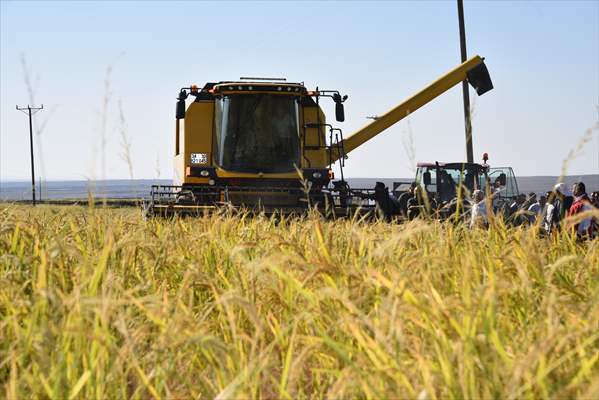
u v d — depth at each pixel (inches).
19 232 332.2
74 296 217.8
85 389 206.7
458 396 176.1
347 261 298.2
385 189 1057.5
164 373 206.5
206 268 326.6
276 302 261.3
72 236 351.6
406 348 201.6
